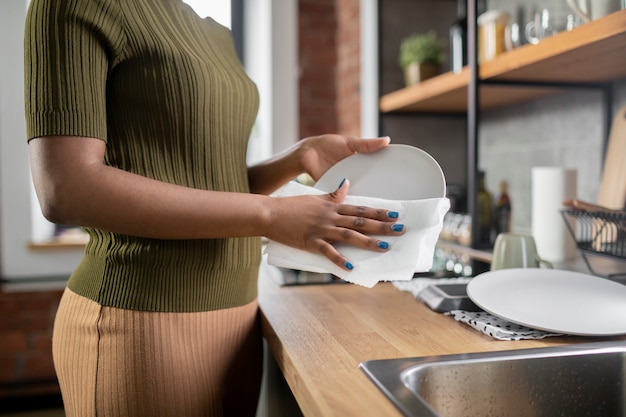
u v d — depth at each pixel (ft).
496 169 6.70
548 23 4.49
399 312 3.46
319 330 3.04
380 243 2.61
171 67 2.87
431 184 3.05
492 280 3.38
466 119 7.86
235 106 3.23
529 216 6.00
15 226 8.82
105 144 2.68
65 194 2.47
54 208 2.51
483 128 7.02
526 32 4.88
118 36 2.72
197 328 3.05
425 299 3.63
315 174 3.60
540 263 3.79
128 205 2.48
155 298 2.91
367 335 2.93
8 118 8.68
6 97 8.64
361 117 8.84
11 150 8.73
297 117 10.00
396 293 4.04
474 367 2.44
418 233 2.63
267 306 3.62
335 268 2.67
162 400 2.97
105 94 2.76
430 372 2.38
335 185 3.35
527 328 2.96
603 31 3.40
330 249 2.63
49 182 2.47
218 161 3.13
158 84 2.85
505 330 2.91
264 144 10.19
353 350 2.67
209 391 3.14
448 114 7.80
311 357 2.56
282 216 2.68
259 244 3.50
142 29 2.81
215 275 3.10
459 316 3.23
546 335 2.86
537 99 5.80
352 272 2.62
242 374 3.39
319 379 2.27
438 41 7.99
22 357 8.66
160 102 2.88
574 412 2.55
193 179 3.03
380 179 3.23
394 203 2.78
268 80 9.75
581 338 2.85
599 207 3.62
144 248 2.88
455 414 2.41
